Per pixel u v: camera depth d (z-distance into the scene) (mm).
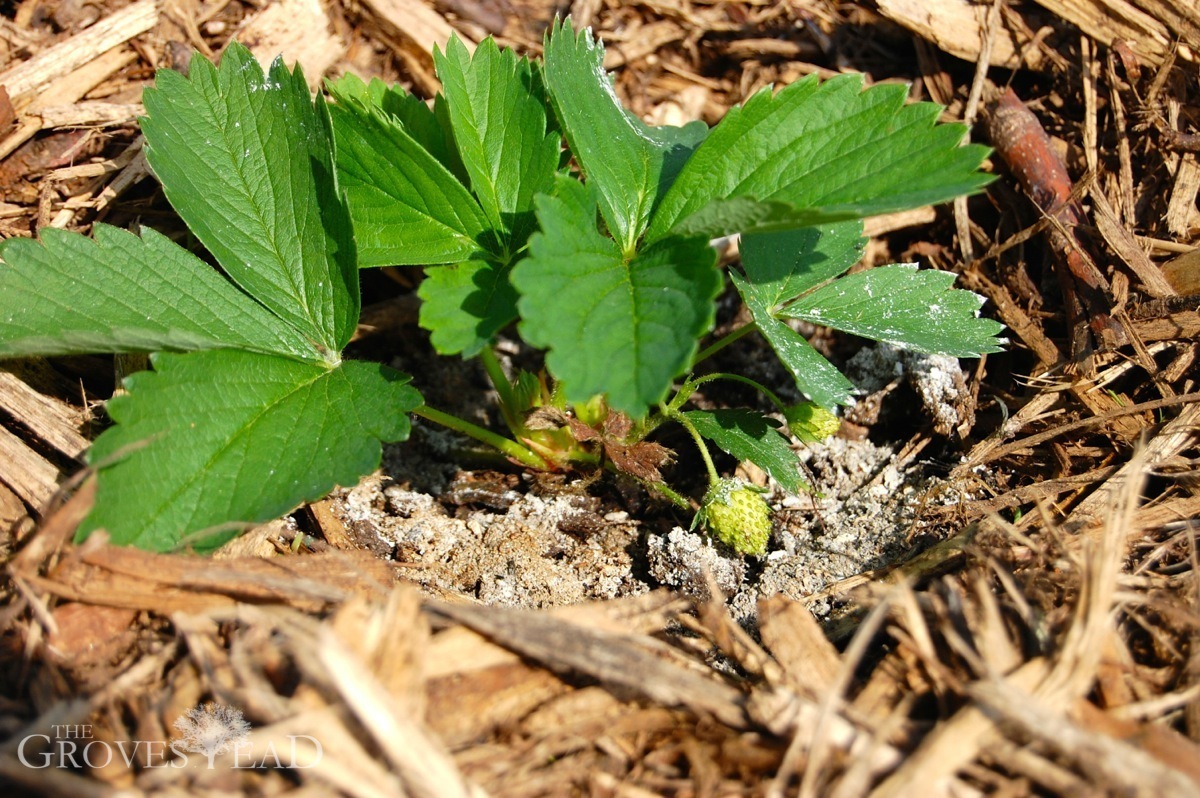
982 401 397
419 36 459
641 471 376
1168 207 409
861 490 389
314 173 361
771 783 298
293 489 336
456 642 311
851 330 369
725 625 324
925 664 313
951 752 293
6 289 344
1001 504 363
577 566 379
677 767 304
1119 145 423
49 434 355
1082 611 307
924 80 461
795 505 389
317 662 295
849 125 349
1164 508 347
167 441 333
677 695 304
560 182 335
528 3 489
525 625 308
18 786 291
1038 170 419
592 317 325
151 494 328
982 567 337
